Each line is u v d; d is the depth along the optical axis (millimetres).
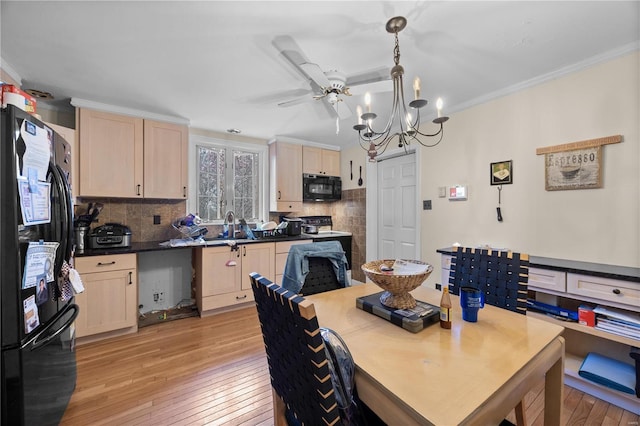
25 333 1183
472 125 2641
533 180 2246
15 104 1224
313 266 1858
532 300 2051
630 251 1799
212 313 3129
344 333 1082
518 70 2084
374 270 1394
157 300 3242
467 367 843
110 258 2479
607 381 1630
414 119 3098
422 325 1110
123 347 2355
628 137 1800
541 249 2207
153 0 1379
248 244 3266
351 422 908
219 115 3027
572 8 1451
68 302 1613
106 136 2676
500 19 1527
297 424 986
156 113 2939
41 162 1338
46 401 1367
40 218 1315
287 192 3953
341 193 4477
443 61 1950
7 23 1534
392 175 3711
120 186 2746
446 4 1413
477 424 678
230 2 1397
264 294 904
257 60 1934
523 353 923
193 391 1794
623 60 1810
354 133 3725
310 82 2250
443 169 2902
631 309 1553
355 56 1874
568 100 2051
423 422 648
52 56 1876
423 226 3100
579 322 1787
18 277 1163
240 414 1597
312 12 1468
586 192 1982
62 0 1368
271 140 3971
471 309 1174
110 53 1847
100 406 1649
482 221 2576
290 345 812
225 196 3775
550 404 1127
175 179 3064
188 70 2072
